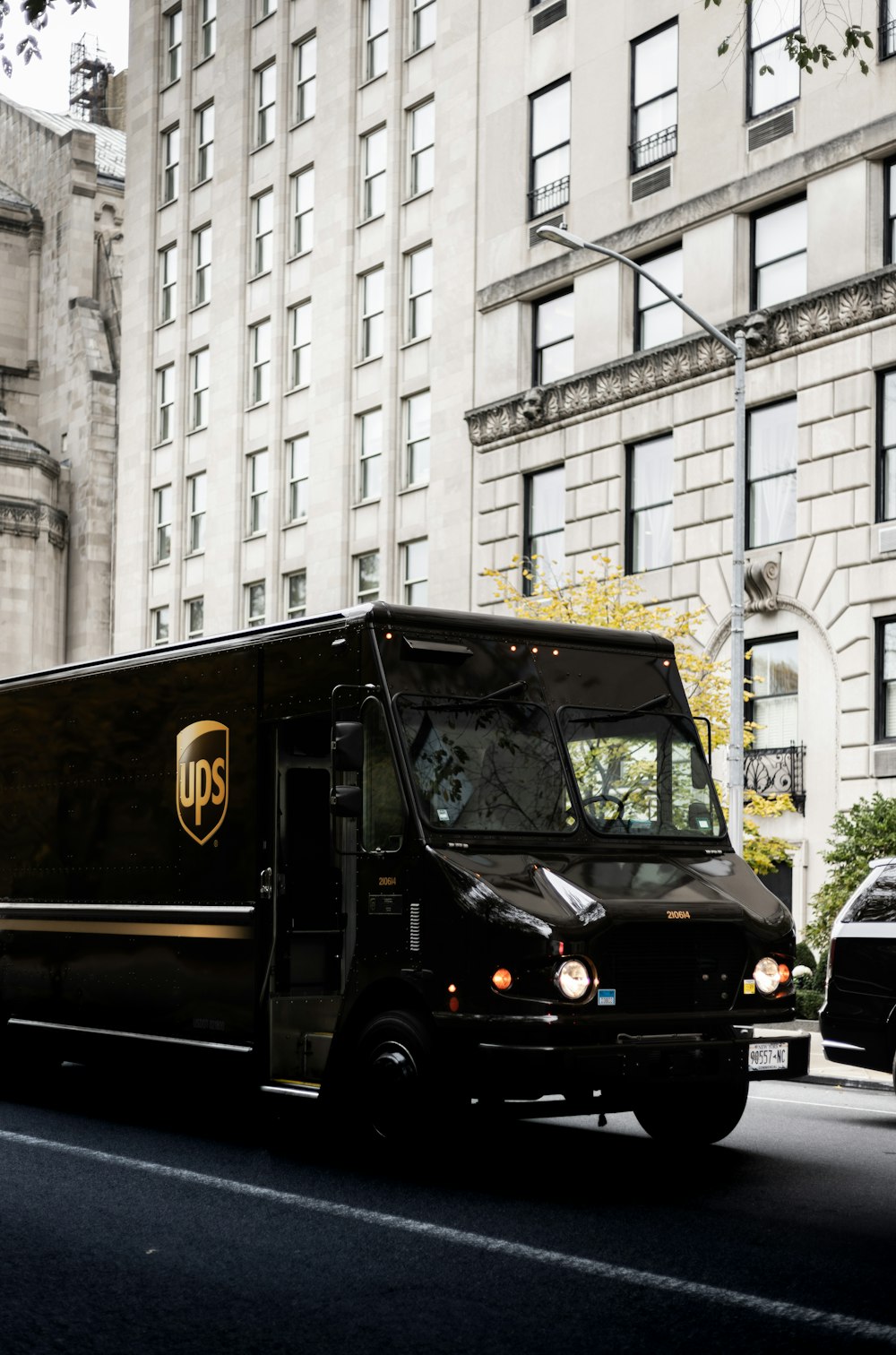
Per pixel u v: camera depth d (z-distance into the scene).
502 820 10.33
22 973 13.95
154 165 50.44
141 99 51.31
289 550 42.78
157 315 50.03
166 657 12.63
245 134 45.97
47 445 63.91
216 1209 8.87
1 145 70.31
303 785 11.23
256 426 44.50
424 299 38.84
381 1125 9.91
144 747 12.73
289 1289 7.12
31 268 66.12
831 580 27.39
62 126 69.88
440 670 10.62
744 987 9.99
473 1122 12.16
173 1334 6.39
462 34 37.41
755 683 28.95
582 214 33.16
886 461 26.91
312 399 42.12
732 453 29.23
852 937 13.20
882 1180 9.82
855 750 26.77
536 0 34.97
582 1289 7.09
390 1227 8.39
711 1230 8.29
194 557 46.88
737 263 29.53
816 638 27.66
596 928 9.45
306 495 42.41
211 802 11.89
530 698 10.84
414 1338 6.33
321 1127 12.31
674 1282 7.16
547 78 34.47
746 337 28.77
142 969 12.43
